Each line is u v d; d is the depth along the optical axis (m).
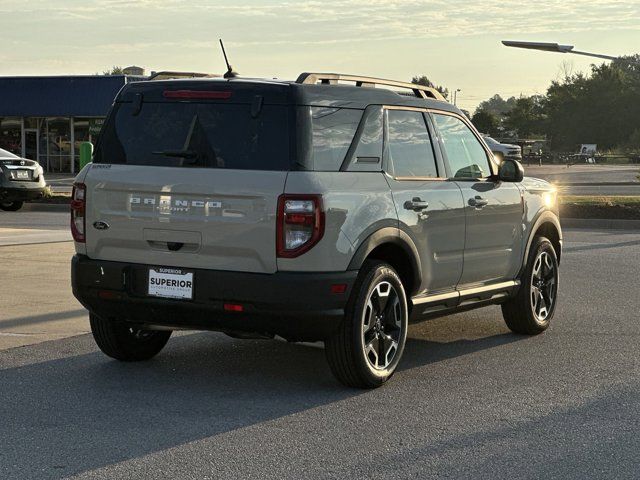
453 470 5.51
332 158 7.15
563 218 24.03
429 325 10.31
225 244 6.99
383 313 7.51
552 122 143.62
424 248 7.86
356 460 5.68
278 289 6.82
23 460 5.62
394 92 7.97
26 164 26.33
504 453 5.83
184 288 7.11
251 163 7.01
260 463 5.61
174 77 7.99
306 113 7.05
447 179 8.36
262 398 7.10
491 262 8.88
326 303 6.90
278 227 6.85
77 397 7.06
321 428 6.34
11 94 52.28
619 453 5.84
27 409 6.72
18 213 26.03
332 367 7.30
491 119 147.75
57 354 8.47
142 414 6.62
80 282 7.52
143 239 7.28
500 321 10.57
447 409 6.85
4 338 9.09
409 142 7.98
